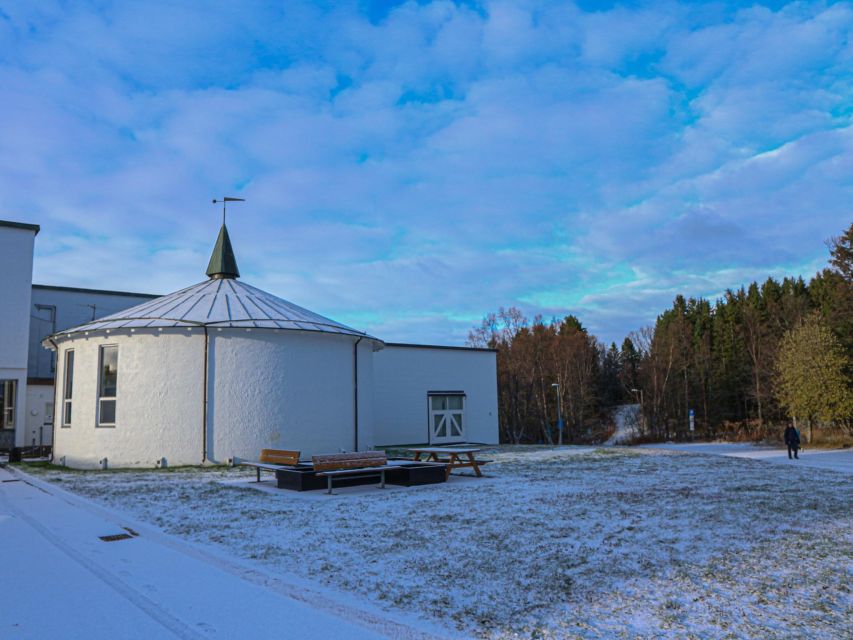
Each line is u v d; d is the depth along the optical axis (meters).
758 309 66.50
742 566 6.76
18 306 25.69
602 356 83.69
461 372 32.06
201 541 8.16
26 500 11.92
